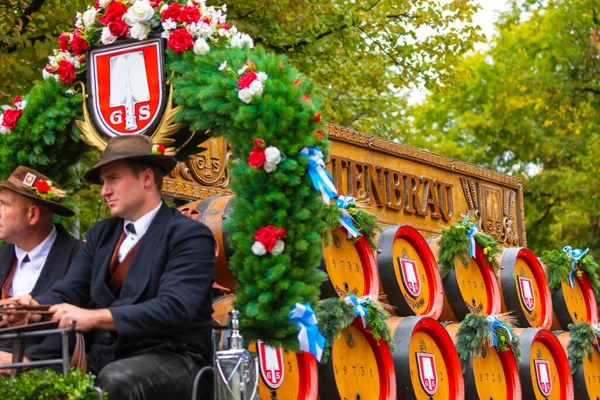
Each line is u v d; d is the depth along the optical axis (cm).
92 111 498
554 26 2362
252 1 1159
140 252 440
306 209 451
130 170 446
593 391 875
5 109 524
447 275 729
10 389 383
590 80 2331
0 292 506
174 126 480
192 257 434
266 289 445
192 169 615
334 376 589
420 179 800
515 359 751
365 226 638
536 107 2338
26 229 500
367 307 612
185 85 474
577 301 901
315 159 451
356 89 1420
